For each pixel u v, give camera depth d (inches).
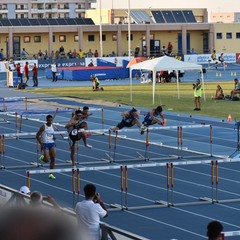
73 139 1176.2
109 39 4945.9
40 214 117.6
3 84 3486.7
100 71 3654.0
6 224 115.0
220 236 422.6
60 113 2113.7
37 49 4815.5
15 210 117.9
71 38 4886.8
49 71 3774.6
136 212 872.3
